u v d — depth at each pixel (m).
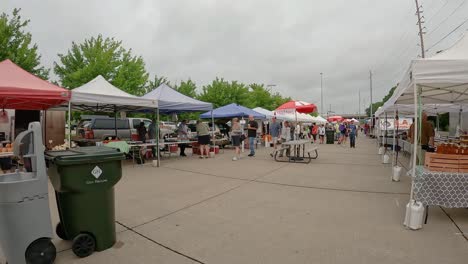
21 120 10.54
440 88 5.75
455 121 15.82
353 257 3.04
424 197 4.00
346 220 4.18
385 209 4.70
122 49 21.28
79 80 18.59
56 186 3.08
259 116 18.81
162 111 14.00
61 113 12.34
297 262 2.95
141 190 6.23
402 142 14.16
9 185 2.62
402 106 10.82
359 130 67.25
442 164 4.21
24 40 15.09
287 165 9.88
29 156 2.82
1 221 2.67
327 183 6.80
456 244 3.32
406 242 3.39
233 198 5.47
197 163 10.55
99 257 3.12
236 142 12.48
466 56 3.92
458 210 4.61
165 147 14.11
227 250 3.25
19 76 7.37
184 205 5.04
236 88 32.56
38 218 2.79
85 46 20.16
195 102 12.22
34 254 2.78
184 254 3.17
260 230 3.83
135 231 3.85
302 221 4.16
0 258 3.11
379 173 8.20
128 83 20.33
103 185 3.22
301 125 29.25
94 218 3.19
